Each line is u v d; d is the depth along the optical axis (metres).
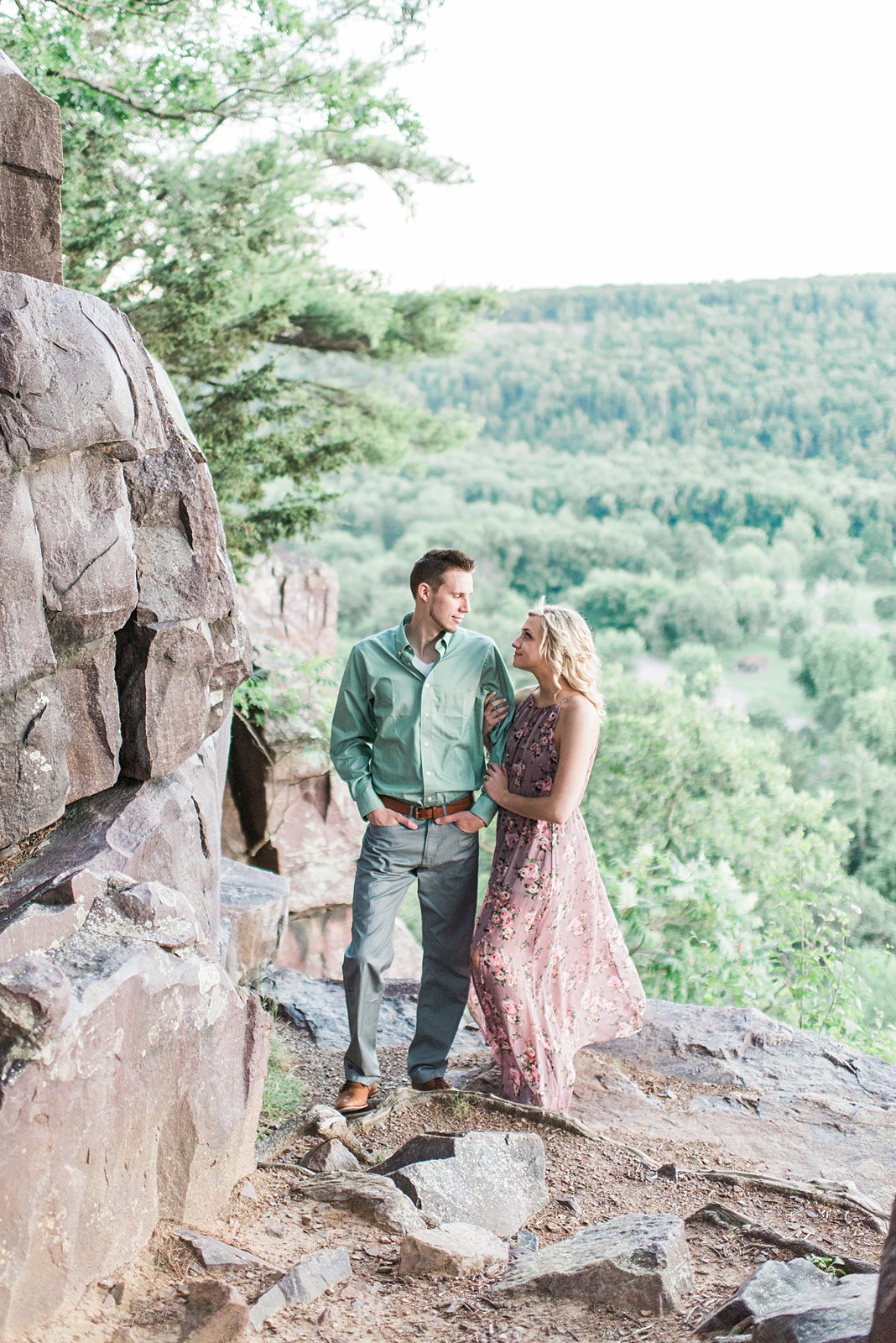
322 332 11.05
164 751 3.05
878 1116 3.94
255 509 9.73
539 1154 3.21
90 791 2.93
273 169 8.96
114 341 2.82
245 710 8.55
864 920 20.72
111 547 2.78
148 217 8.39
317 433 10.78
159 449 2.92
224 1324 2.11
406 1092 3.78
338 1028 4.70
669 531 53.38
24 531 2.60
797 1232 2.89
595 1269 2.40
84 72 6.55
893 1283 1.68
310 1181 2.95
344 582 51.69
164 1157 2.52
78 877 2.50
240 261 8.66
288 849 9.02
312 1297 2.35
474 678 3.82
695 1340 2.14
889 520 51.06
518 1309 2.36
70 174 7.47
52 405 2.59
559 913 3.79
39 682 2.69
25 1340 2.00
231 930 4.27
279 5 6.26
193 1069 2.59
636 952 7.01
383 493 62.50
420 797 3.80
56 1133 2.10
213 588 3.18
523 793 3.76
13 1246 2.00
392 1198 2.81
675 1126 3.80
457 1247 2.58
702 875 6.96
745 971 6.67
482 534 51.84
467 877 3.90
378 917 3.83
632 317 80.00
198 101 6.94
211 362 9.15
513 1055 3.76
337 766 3.91
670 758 14.41
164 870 2.96
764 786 16.19
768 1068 4.34
